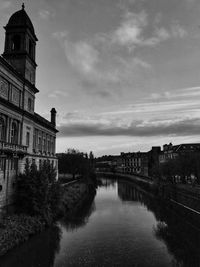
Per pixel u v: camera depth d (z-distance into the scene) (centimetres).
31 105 3741
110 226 3058
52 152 5228
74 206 4112
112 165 18238
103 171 17988
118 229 2933
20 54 3412
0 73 2748
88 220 3344
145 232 2825
